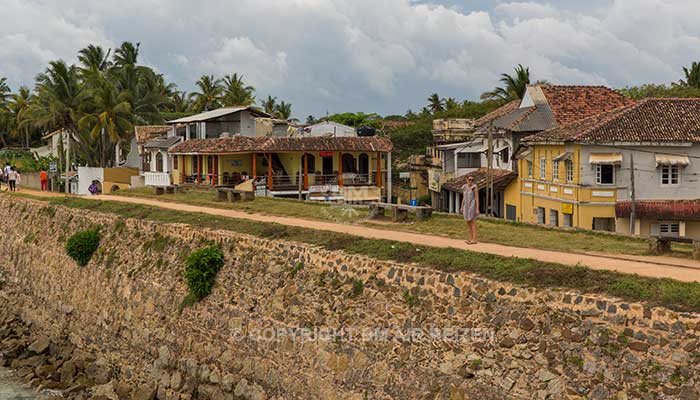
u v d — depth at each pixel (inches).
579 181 1622.8
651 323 614.5
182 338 1088.8
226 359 1002.7
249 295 1018.1
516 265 767.1
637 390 603.2
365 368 819.4
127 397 1082.1
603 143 1593.3
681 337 595.8
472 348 729.6
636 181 1610.5
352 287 882.1
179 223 1282.0
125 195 1967.3
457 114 3223.4
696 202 1579.7
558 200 1737.2
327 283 917.8
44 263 1576.0
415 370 769.6
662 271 732.7
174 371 1077.8
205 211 1461.6
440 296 781.3
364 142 2258.9
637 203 1579.7
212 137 2588.6
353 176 2234.3
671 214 1552.7
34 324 1502.2
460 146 2440.9
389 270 850.8
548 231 1071.6
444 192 2439.7
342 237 995.9
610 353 628.4
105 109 2871.6
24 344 1386.6
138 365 1158.3
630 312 629.3
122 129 2898.6
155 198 1818.4
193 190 1943.9
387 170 2278.5
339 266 916.6
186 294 1120.8
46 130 4015.8
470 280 761.6
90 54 3275.1
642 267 761.6
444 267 808.9
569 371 648.4
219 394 986.7
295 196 2145.7
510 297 719.7
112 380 1157.7
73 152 3383.4
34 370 1243.8
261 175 2233.0
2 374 1236.5
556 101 2127.2
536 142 1825.8
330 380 852.0
